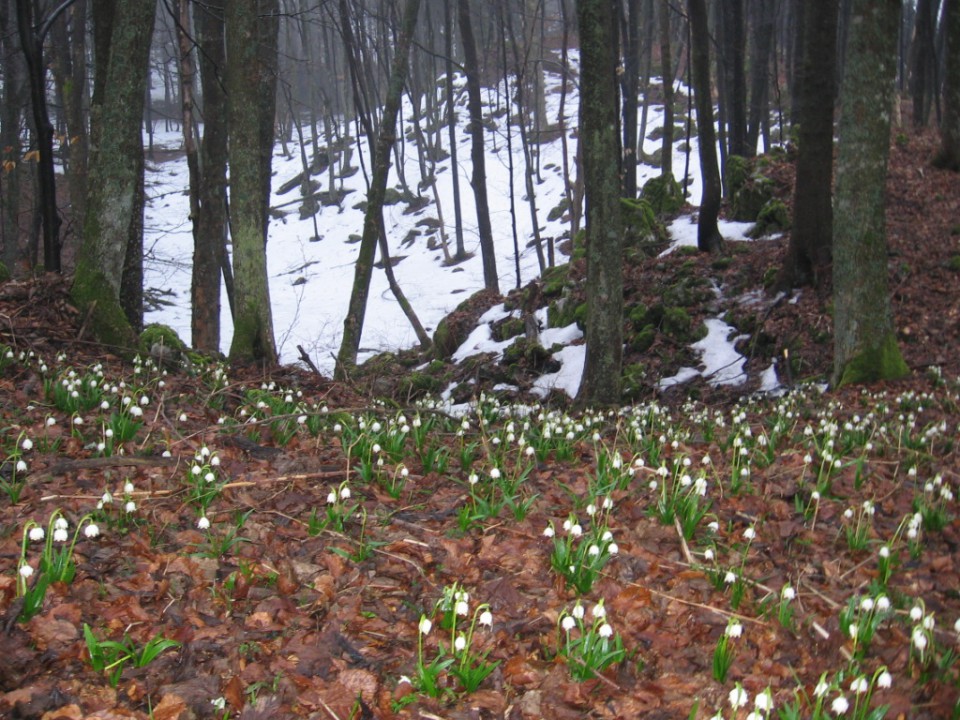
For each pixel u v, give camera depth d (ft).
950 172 60.29
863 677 10.44
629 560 15.79
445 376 52.19
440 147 126.93
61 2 35.27
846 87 34.35
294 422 23.84
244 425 21.36
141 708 10.63
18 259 65.98
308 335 76.74
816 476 21.36
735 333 46.80
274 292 95.66
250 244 35.86
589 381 34.78
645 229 57.98
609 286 34.12
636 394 44.29
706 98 52.26
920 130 75.77
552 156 119.65
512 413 30.35
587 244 34.53
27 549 14.34
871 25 33.14
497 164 120.78
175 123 190.80
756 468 22.33
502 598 14.19
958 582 15.51
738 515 18.47
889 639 13.26
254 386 31.65
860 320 35.29
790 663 12.60
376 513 17.81
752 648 13.03
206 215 45.91
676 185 64.64
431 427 25.39
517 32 136.87
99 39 36.19
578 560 14.51
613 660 12.05
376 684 11.36
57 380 23.57
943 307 43.68
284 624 12.94
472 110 71.67
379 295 89.20
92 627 12.19
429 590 14.44
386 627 13.12
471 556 15.79
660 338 47.93
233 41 34.91
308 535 16.37
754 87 81.00
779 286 47.14
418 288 89.51
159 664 11.47
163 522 16.12
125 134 30.50
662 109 119.75
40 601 12.12
